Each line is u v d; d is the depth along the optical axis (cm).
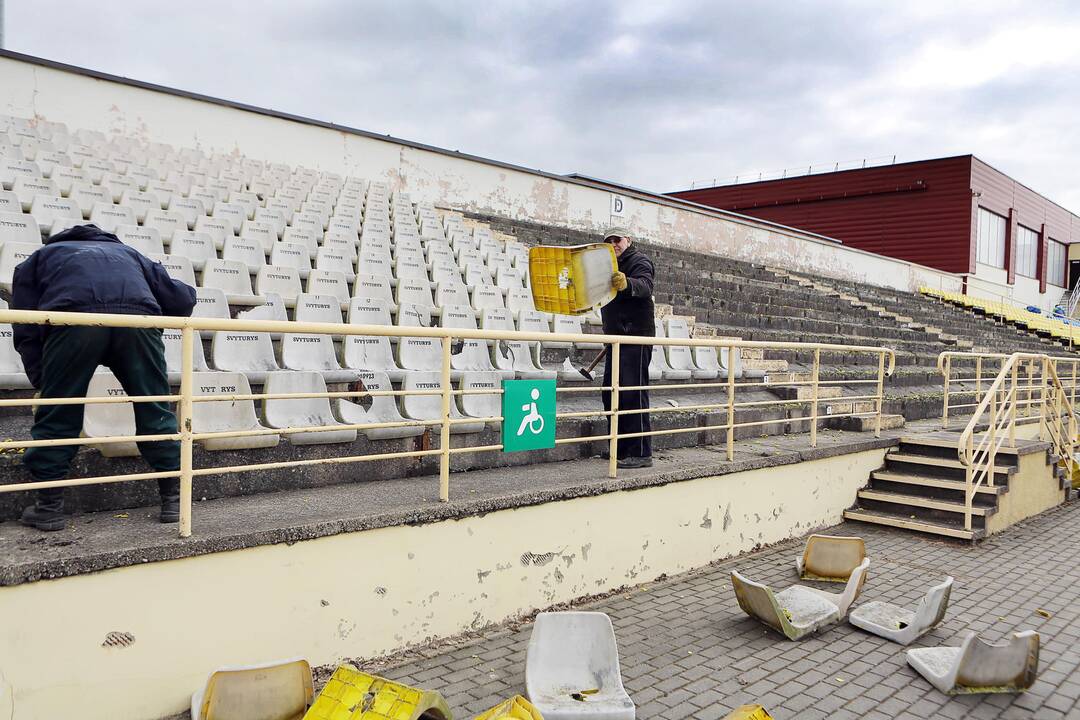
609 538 530
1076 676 422
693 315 1225
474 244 1192
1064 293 3659
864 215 3025
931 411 1154
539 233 1490
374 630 400
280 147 1310
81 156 996
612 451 546
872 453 819
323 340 602
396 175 1421
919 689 400
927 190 2888
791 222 3206
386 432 516
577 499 506
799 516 715
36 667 295
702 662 425
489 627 456
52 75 1105
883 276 2481
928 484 773
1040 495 838
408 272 930
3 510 362
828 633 475
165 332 513
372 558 398
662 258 1628
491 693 374
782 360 1090
